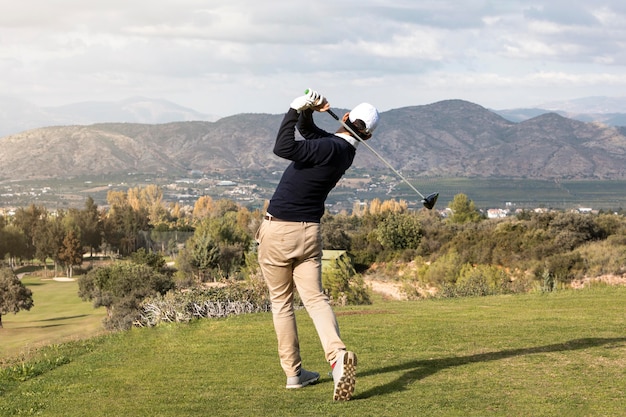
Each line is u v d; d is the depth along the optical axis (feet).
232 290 47.50
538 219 157.17
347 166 17.62
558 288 58.13
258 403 17.84
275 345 28.66
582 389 17.48
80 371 25.59
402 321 34.37
